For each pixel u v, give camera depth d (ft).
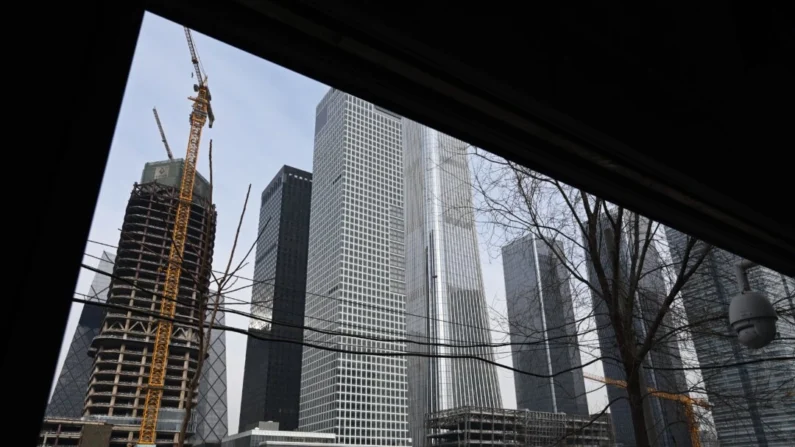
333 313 197.67
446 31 5.58
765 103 8.68
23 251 2.64
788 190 9.15
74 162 2.92
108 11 3.24
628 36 7.38
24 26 2.93
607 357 24.89
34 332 2.57
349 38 5.19
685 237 25.05
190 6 4.57
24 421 2.43
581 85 6.75
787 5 8.31
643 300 25.63
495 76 6.00
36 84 2.88
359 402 207.31
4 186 2.66
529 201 26.50
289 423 286.46
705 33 8.14
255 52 5.14
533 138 7.14
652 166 7.81
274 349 299.58
